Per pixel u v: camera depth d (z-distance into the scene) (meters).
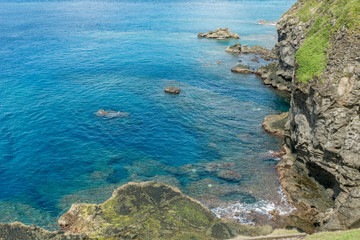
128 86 69.88
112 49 101.56
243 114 57.12
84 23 147.00
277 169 40.53
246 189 36.72
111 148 45.34
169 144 46.66
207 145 46.59
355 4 33.25
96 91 66.31
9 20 154.25
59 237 27.27
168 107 59.25
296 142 38.81
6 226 28.39
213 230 28.38
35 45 104.25
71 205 33.59
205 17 169.25
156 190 33.91
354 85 30.34
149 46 106.75
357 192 27.11
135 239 27.02
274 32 132.12
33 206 33.75
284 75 69.00
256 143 47.12
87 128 50.69
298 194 34.94
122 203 31.77
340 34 33.53
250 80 75.81
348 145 29.11
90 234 27.84
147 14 177.50
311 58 36.47
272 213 32.66
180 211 30.77
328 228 27.61
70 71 78.75
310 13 59.31
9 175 38.78
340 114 30.55
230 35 122.06
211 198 35.16
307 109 35.59
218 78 76.69
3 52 94.12
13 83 69.19
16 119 52.84
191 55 96.94
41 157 42.66
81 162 41.88
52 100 61.00
